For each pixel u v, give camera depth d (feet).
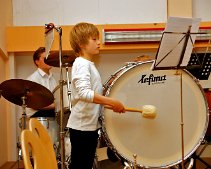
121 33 13.17
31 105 10.71
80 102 7.11
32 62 13.92
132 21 13.97
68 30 13.28
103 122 7.74
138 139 8.06
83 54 7.43
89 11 13.94
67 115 9.99
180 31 6.64
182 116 7.73
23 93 9.94
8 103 13.12
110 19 13.96
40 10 13.83
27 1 13.80
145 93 8.06
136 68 7.96
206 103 8.36
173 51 6.86
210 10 14.11
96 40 7.41
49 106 11.28
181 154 8.22
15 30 13.26
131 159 7.98
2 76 12.59
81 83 6.79
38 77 12.24
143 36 13.23
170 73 8.12
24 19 13.76
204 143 9.78
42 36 13.30
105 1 13.97
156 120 8.13
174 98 8.21
